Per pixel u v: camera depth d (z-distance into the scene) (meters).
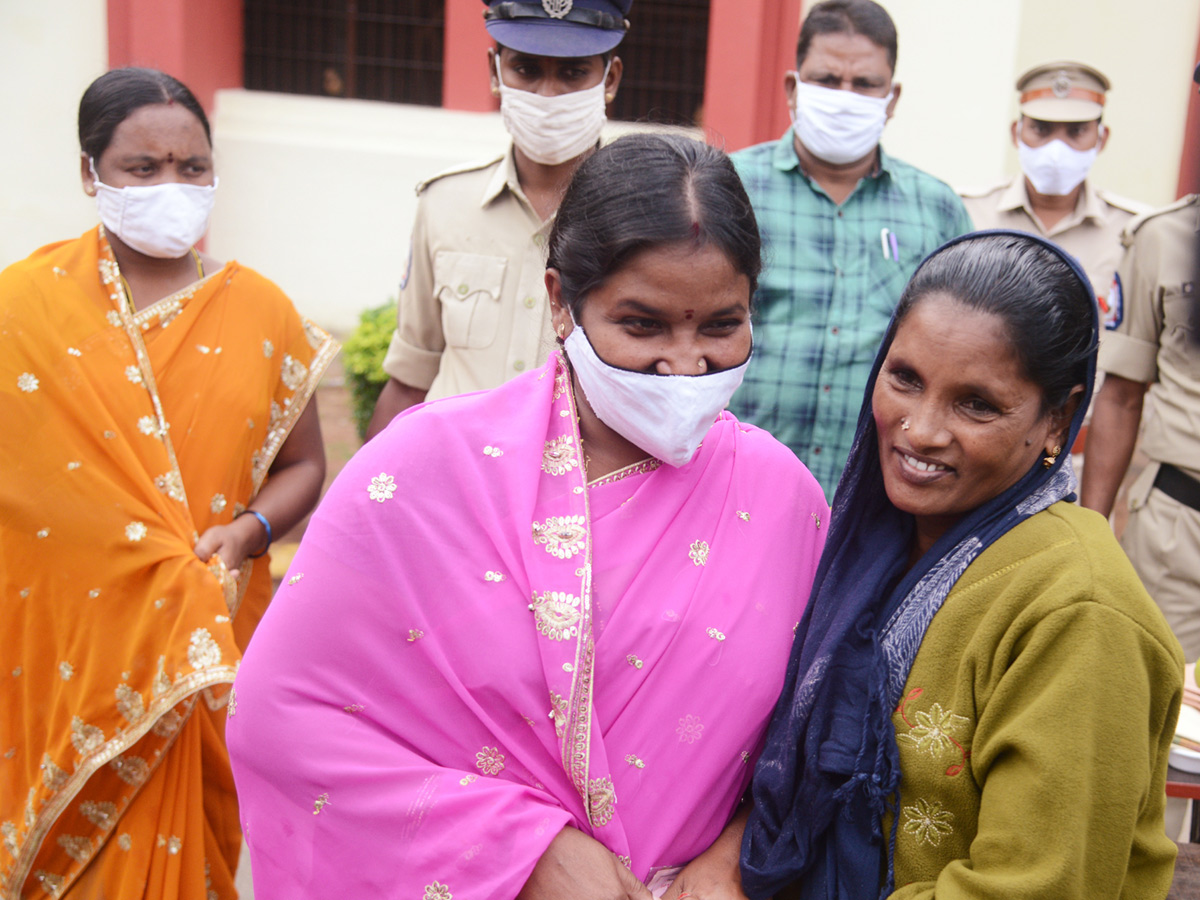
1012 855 1.39
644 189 1.53
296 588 1.62
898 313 1.60
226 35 8.74
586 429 1.73
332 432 7.16
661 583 1.66
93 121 2.70
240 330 2.84
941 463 1.54
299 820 1.59
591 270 1.56
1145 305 3.81
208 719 2.68
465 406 1.72
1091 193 5.08
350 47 9.16
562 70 3.23
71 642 2.58
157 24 7.94
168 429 2.69
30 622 2.60
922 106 7.03
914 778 1.52
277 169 8.83
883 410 1.59
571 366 1.74
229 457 2.77
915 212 3.64
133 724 2.53
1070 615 1.40
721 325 1.60
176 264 2.84
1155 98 7.92
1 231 8.09
